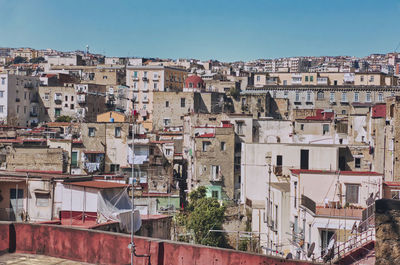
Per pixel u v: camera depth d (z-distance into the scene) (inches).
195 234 2770.7
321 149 2659.9
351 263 1412.4
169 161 3676.2
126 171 3590.1
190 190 3713.1
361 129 3363.7
